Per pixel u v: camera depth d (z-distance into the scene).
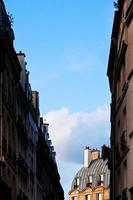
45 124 98.62
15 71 50.53
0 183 41.56
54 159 106.25
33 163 68.69
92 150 133.62
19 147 54.69
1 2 44.31
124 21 36.44
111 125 48.31
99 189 125.12
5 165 44.44
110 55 45.72
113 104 45.47
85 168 133.25
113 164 44.47
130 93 33.78
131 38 34.16
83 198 130.25
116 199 41.28
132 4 33.62
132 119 32.84
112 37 42.72
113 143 44.75
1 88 42.88
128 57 34.78
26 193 59.94
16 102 52.50
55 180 106.75
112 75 48.38
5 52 44.69
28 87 64.75
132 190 32.41
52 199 98.31
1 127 42.19
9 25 45.75
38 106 78.12
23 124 56.44
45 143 82.44
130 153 33.19
